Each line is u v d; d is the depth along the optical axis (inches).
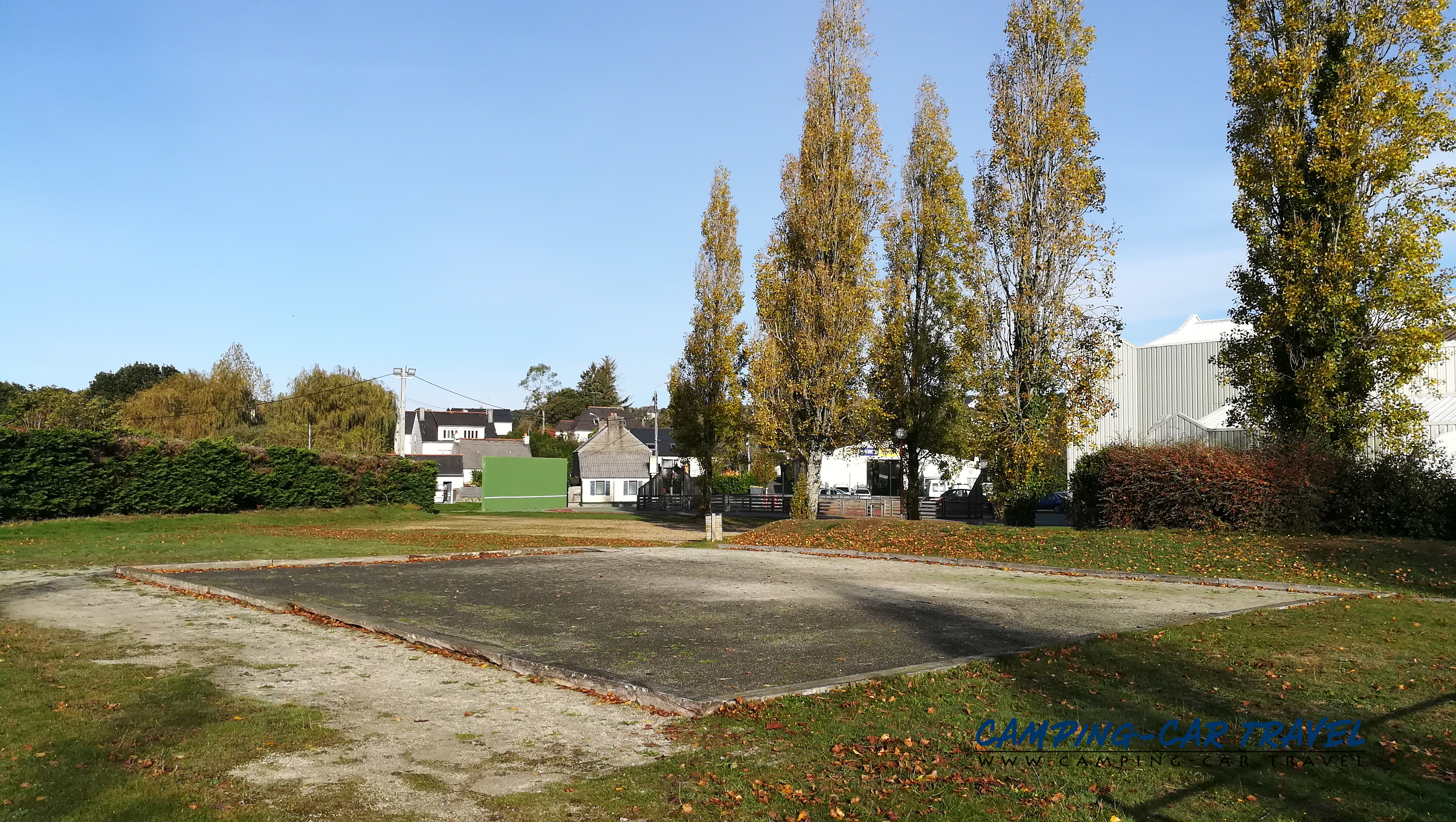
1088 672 303.4
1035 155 918.4
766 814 188.9
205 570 640.4
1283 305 731.4
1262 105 748.0
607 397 5605.3
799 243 1059.3
